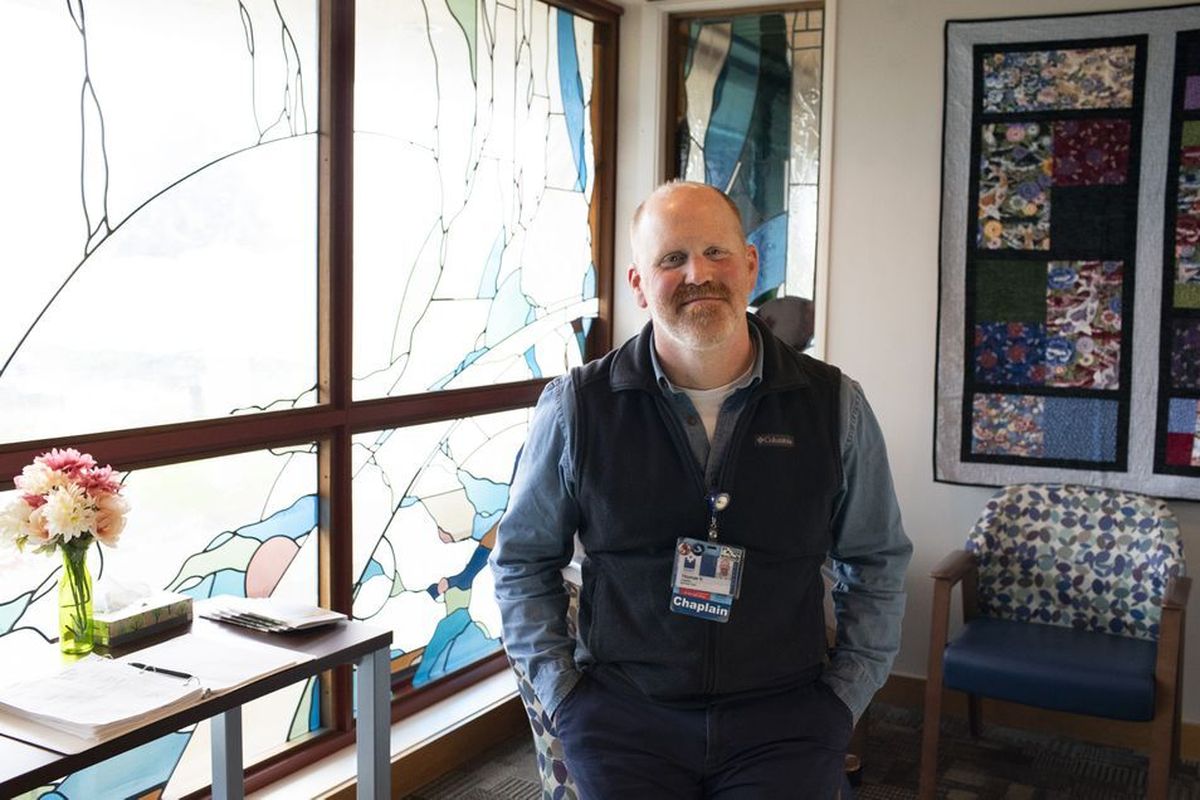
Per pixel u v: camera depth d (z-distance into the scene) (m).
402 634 3.29
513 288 3.65
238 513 2.70
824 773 1.81
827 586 3.25
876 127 3.77
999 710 3.76
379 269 3.07
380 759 2.24
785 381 1.87
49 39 2.21
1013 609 3.45
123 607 2.17
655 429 1.88
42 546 1.96
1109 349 3.54
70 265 2.28
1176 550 3.22
